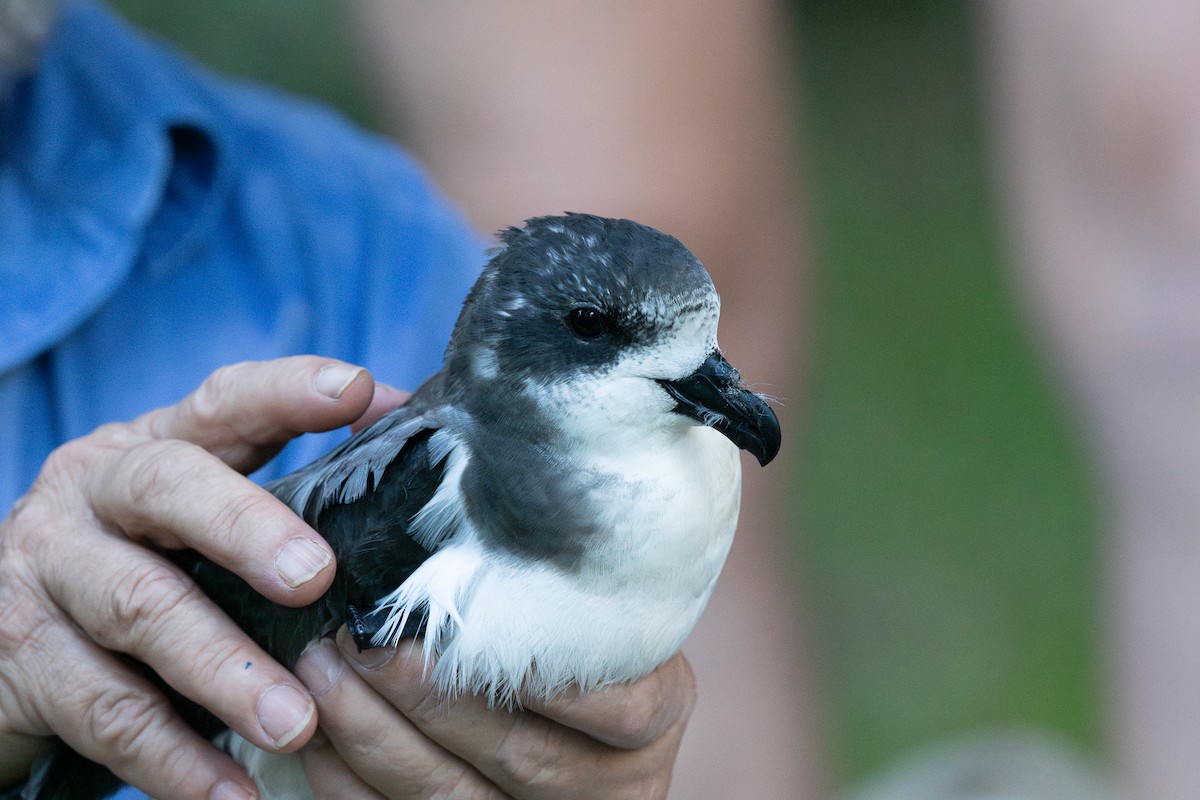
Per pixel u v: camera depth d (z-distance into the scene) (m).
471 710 5.52
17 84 7.20
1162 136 8.35
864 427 17.27
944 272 19.39
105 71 7.40
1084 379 9.28
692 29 8.58
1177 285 8.59
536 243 5.81
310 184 7.83
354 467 5.63
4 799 6.17
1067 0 8.56
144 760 5.50
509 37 8.41
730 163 8.88
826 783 10.36
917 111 22.19
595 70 8.42
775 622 9.57
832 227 20.16
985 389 17.72
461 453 5.59
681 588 5.57
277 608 5.63
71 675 5.50
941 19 23.41
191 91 7.68
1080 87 8.69
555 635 5.38
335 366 5.75
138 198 7.10
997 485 16.69
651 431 5.58
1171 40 8.34
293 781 6.00
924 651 14.73
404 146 8.88
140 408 7.18
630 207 8.62
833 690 14.07
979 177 20.52
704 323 5.60
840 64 23.14
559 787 5.75
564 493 5.46
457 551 5.46
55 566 5.49
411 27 8.51
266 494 5.38
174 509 5.32
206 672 5.30
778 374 9.80
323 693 5.54
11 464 6.96
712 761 9.12
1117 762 10.09
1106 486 9.66
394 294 7.72
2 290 6.89
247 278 7.54
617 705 5.60
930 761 11.99
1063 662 14.30
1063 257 9.07
